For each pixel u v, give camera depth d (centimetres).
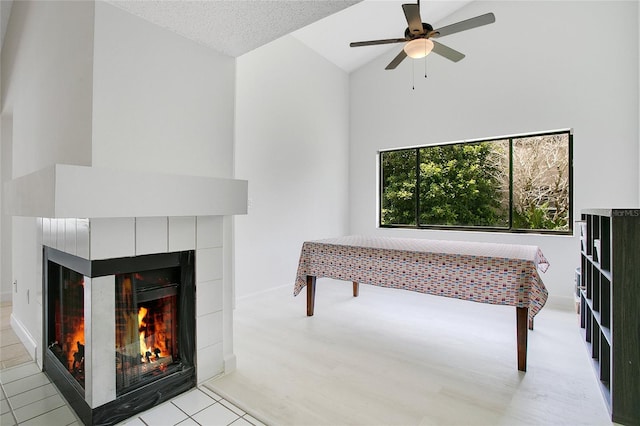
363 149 545
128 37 171
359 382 206
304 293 428
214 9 169
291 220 451
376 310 355
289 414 173
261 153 405
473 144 457
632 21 346
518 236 409
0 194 371
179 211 172
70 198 133
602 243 193
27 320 254
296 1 164
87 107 160
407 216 513
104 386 161
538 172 412
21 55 259
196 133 202
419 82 485
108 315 162
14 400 186
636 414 163
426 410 178
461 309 359
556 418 172
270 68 417
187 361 196
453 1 431
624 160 350
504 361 237
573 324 314
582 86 371
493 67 424
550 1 388
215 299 210
